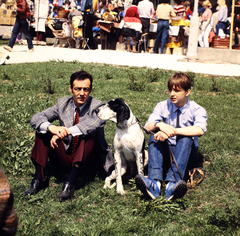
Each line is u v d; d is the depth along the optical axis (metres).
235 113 6.01
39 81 7.52
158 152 3.21
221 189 3.41
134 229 2.73
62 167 3.49
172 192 3.02
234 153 4.29
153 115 3.53
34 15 16.38
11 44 11.15
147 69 9.54
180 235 2.64
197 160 3.54
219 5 13.72
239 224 2.74
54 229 2.70
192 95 7.22
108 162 3.62
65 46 15.24
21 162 3.93
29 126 5.09
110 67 9.73
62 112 3.43
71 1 14.91
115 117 3.15
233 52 11.73
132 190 3.40
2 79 7.93
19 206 3.07
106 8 14.88
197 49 12.38
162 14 12.31
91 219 2.89
